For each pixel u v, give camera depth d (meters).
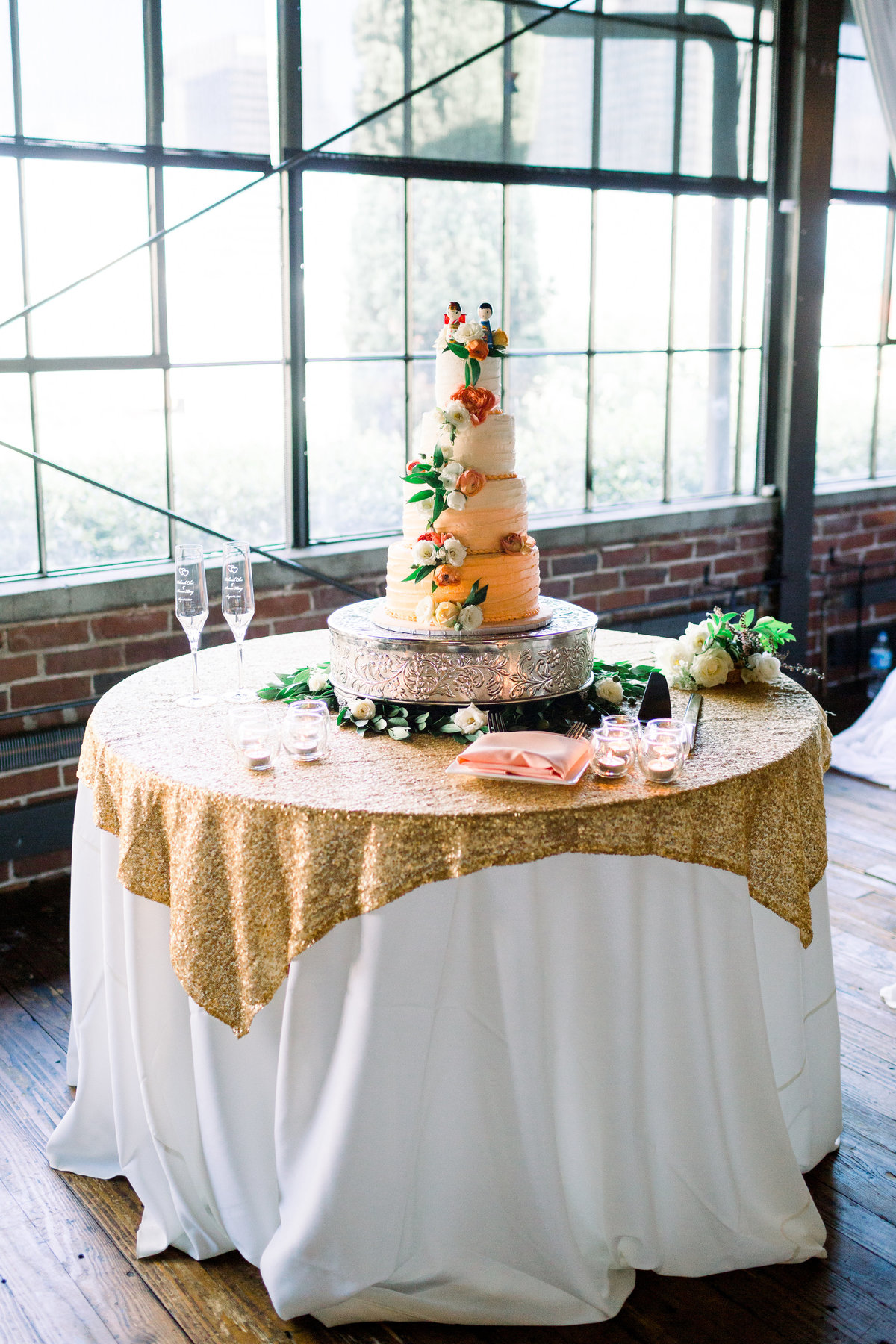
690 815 1.85
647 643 2.85
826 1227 2.11
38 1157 2.33
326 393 3.93
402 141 3.88
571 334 4.43
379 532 4.16
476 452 2.14
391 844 1.76
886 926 3.24
